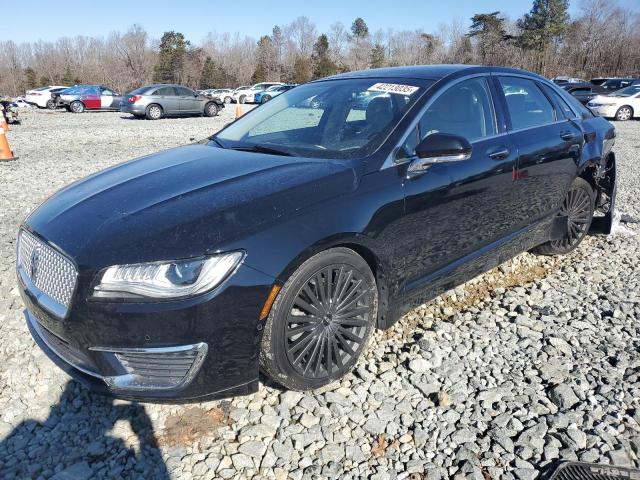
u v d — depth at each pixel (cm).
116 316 219
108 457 237
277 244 236
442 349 318
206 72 7538
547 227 425
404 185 288
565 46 6334
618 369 297
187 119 2177
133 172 309
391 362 306
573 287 412
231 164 297
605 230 523
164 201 254
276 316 241
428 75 349
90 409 267
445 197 310
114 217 246
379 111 320
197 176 282
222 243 226
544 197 402
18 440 247
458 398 275
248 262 228
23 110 2866
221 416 260
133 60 7575
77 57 8056
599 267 451
